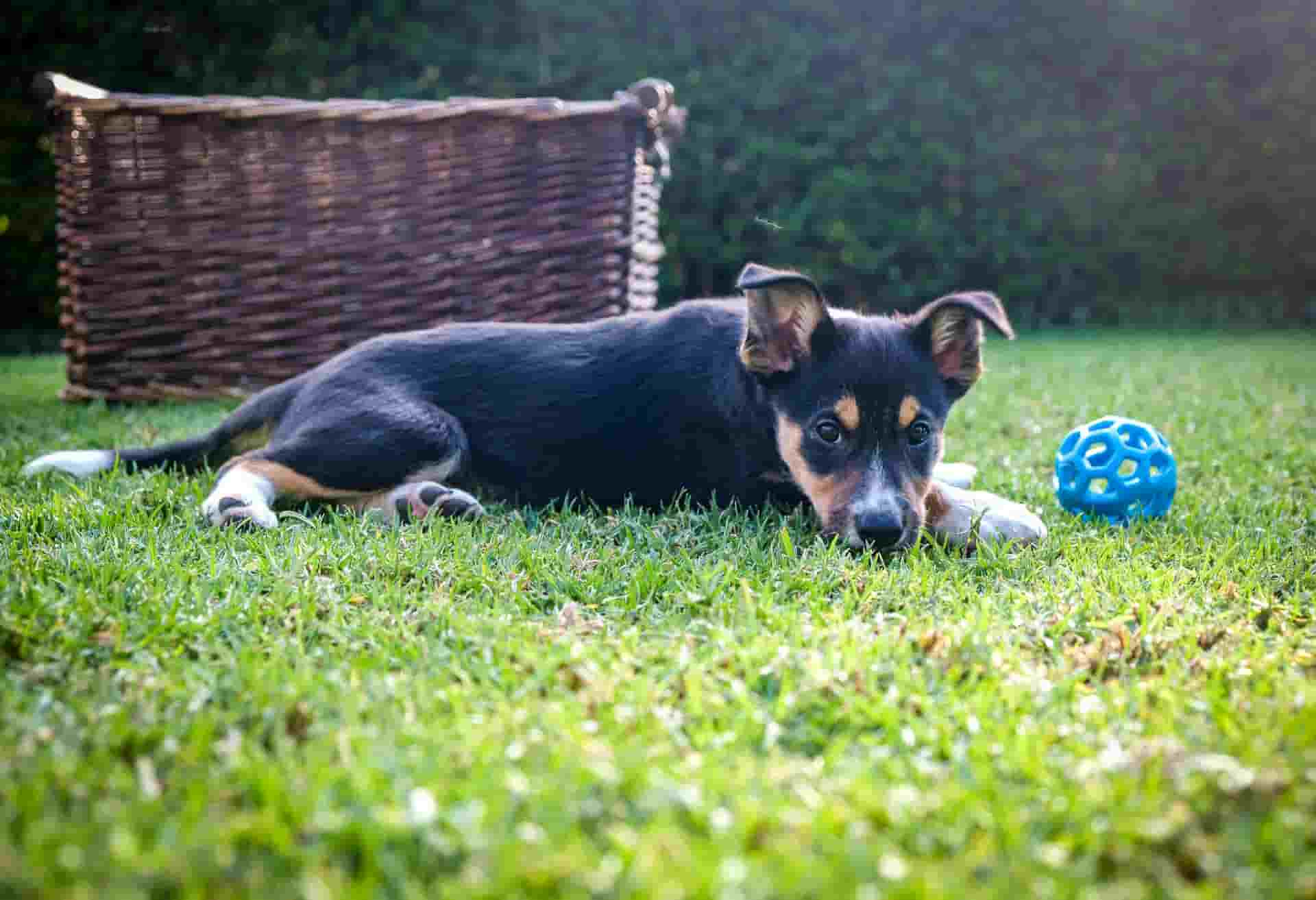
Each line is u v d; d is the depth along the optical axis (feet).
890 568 3.11
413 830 1.85
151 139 5.15
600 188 5.13
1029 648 2.67
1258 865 1.84
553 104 5.02
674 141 7.00
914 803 2.00
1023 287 9.26
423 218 5.14
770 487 3.64
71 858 1.71
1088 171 9.18
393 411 3.62
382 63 8.29
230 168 5.16
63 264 5.34
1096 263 9.37
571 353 3.78
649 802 1.95
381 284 5.20
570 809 1.94
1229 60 9.20
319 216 5.16
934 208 9.02
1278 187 9.46
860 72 8.75
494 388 3.75
